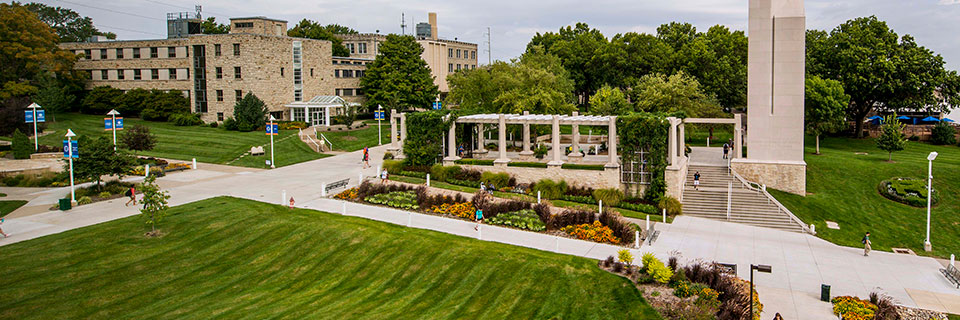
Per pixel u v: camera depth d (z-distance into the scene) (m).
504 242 34.03
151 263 31.23
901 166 57.25
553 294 27.05
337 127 78.62
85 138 50.62
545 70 71.25
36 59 76.69
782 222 43.59
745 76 80.31
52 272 29.31
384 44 87.69
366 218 38.56
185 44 82.62
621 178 46.16
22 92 75.19
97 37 94.56
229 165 58.03
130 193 42.72
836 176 55.19
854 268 33.31
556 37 114.81
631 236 35.12
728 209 44.38
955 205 48.94
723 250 35.38
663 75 73.12
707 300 25.22
